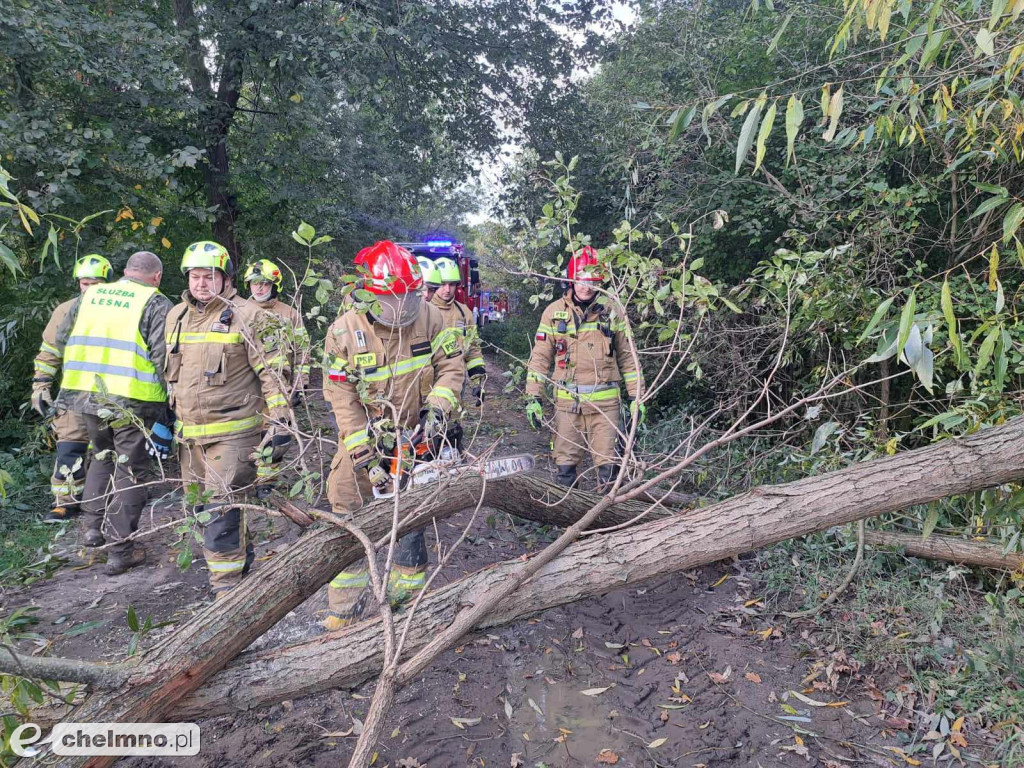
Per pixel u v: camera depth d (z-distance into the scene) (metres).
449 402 2.88
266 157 9.02
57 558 4.01
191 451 3.38
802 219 5.01
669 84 6.48
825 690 2.86
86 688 2.16
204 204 9.07
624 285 2.90
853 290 3.99
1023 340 3.36
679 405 6.41
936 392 4.54
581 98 10.65
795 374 5.22
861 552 3.34
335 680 2.24
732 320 5.41
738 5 6.40
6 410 6.07
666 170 5.97
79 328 3.78
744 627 3.38
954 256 4.59
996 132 3.39
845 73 4.90
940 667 2.88
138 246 6.22
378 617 2.38
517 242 2.98
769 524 2.54
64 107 6.37
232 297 3.34
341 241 12.85
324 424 6.62
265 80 8.72
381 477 2.79
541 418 3.40
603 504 2.63
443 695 2.86
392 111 10.57
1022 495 2.58
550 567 2.49
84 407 3.77
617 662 3.14
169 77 6.47
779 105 5.15
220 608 2.21
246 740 2.57
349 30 7.79
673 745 2.56
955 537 3.37
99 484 3.94
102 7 6.97
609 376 4.43
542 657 3.16
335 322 3.00
